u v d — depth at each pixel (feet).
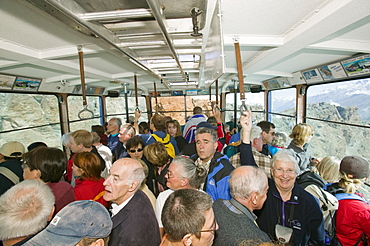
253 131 8.02
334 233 5.47
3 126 12.46
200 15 4.61
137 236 3.87
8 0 4.23
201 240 3.30
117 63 10.99
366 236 5.00
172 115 29.35
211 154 6.41
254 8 4.73
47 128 15.40
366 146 9.75
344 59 9.82
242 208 4.20
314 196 5.29
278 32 6.29
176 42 6.56
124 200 4.44
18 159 7.74
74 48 7.66
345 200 5.31
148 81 20.16
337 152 11.45
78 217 3.14
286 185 4.95
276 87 17.40
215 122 11.99
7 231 3.12
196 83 18.29
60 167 5.61
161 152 7.39
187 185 5.34
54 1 3.12
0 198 3.41
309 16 5.08
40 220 3.29
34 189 3.51
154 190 8.07
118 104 24.98
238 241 3.44
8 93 12.69
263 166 7.00
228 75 17.60
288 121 16.20
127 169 4.48
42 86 14.35
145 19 4.79
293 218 4.99
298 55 9.49
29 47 7.40
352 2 3.91
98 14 3.89
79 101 19.12
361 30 6.14
